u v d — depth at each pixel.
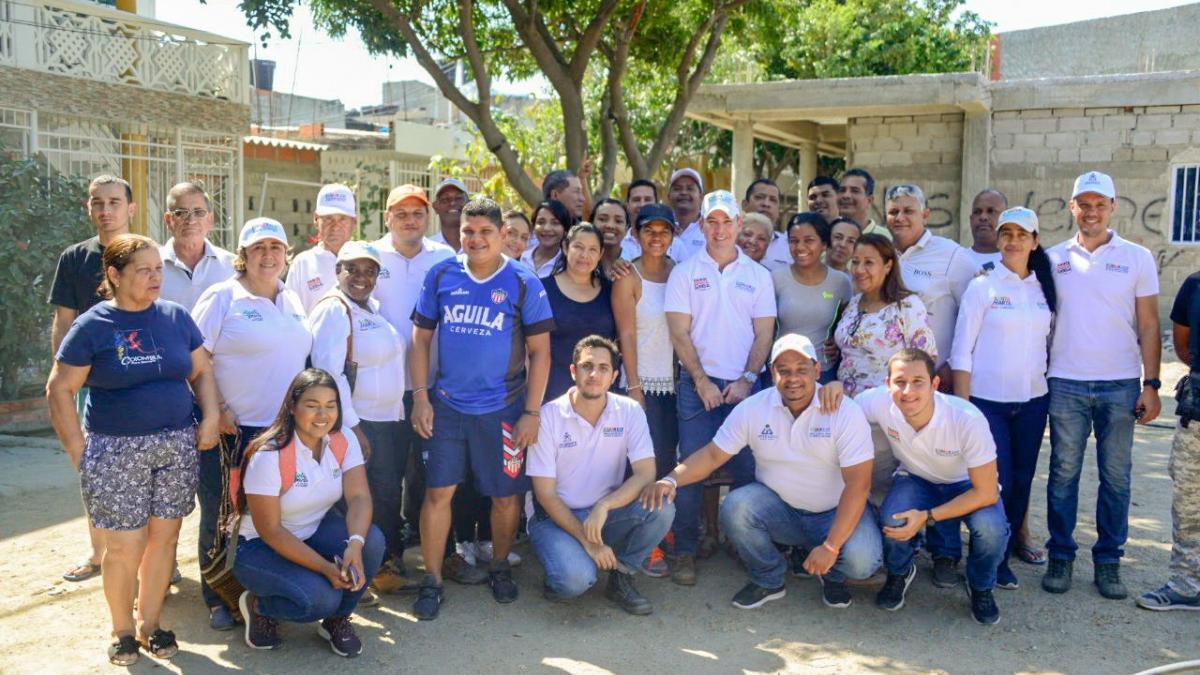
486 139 11.25
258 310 4.61
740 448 5.10
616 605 5.07
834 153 20.28
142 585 4.38
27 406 9.09
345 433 4.59
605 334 5.42
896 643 4.62
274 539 4.25
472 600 5.12
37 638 4.55
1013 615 4.93
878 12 20.81
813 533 5.07
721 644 4.62
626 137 12.77
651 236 5.48
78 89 12.07
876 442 5.18
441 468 4.91
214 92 14.02
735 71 20.09
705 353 5.47
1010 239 5.20
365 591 4.75
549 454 5.02
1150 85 13.40
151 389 4.18
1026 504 5.51
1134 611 4.96
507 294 4.93
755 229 5.99
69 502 6.63
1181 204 13.59
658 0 12.61
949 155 14.39
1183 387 4.86
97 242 5.03
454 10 12.45
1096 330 5.13
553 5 12.48
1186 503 4.91
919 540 5.50
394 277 5.39
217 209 14.64
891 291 5.24
